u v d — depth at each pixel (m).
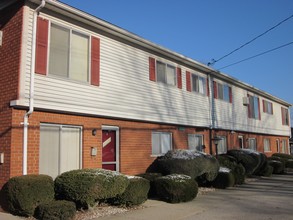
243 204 11.71
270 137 31.59
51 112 11.12
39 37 10.92
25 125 10.28
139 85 14.95
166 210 10.55
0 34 11.12
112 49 13.67
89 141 12.27
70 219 8.76
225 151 22.42
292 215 9.94
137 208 10.79
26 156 10.22
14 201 9.15
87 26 12.62
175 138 17.28
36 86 10.67
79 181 9.45
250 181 19.25
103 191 9.69
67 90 11.62
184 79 18.34
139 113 14.77
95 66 12.76
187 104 18.33
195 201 12.24
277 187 16.53
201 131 19.69
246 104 26.02
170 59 17.33
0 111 10.58
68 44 11.87
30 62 10.56
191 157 14.60
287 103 35.59
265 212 10.38
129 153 14.20
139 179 11.20
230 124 23.20
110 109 13.23
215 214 10.05
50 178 9.62
